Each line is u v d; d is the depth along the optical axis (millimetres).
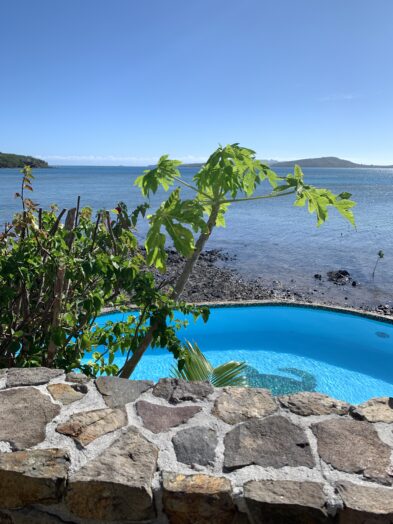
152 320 3953
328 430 2217
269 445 2102
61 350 4211
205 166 3674
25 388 2584
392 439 2148
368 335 9500
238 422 2281
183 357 4051
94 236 4492
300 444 2107
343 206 3527
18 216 4660
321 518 1724
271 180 3809
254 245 22484
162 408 2402
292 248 21625
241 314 10555
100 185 78875
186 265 3967
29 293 4512
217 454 2035
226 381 4266
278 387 7363
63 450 2031
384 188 79062
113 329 4359
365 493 1792
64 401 2455
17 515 1925
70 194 53781
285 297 13203
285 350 8805
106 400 2469
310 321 10203
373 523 1691
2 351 4109
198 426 2244
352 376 7797
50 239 4062
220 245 22453
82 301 4199
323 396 2543
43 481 1852
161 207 3594
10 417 2291
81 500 1854
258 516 1765
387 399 2516
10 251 4477
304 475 1902
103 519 1851
